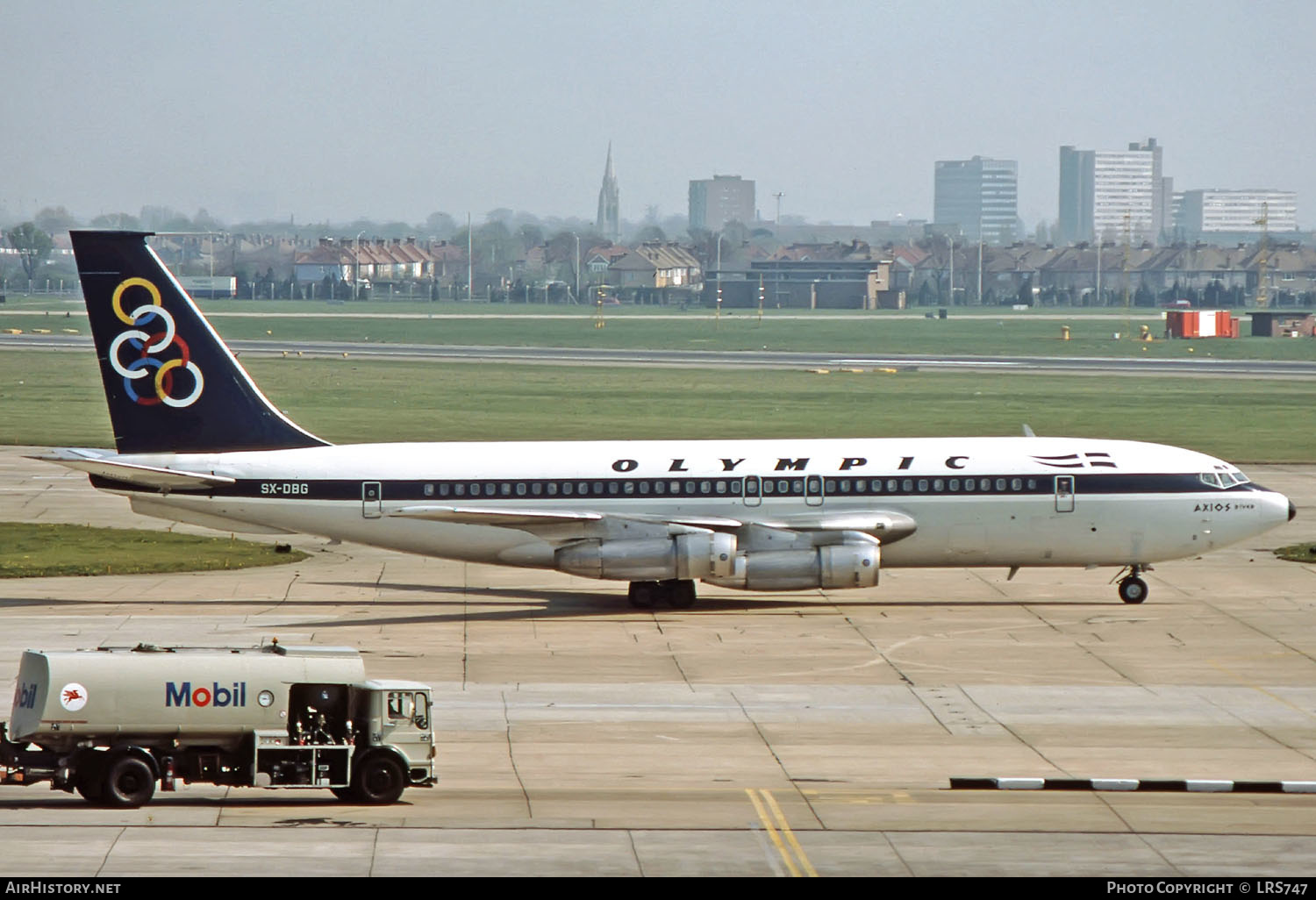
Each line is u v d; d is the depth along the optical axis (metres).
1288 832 127.19
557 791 140.62
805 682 189.88
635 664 199.62
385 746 134.38
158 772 130.62
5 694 176.25
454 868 113.69
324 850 117.94
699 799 137.88
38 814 127.00
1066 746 161.12
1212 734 166.75
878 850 120.81
